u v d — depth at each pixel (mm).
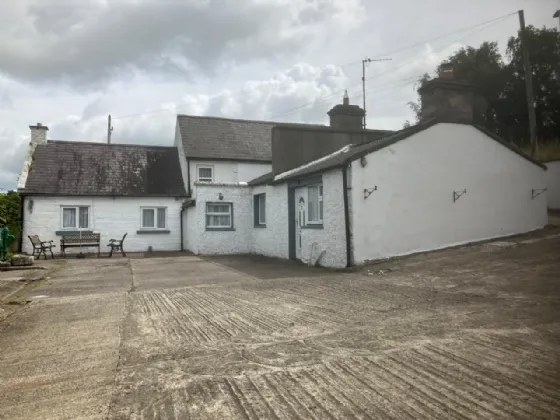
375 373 4262
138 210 22781
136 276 12594
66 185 21969
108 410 3707
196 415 3559
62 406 3834
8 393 4184
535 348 4703
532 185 14016
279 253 16781
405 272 10312
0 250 15383
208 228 19656
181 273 13062
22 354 5395
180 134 25391
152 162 25156
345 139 18234
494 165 13500
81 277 12625
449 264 10484
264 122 28281
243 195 20203
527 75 21422
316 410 3555
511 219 13602
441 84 13016
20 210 21703
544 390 3727
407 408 3520
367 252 11875
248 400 3793
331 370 4398
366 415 3434
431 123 12703
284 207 16344
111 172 23578
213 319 6797
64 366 4879
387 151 12156
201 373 4469
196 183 19625
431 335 5359
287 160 17422
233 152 24844
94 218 22109
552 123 23703
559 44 23141
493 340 5027
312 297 8273
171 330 6230
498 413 3367
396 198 12211
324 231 13164
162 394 3992
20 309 8148
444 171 12828
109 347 5512
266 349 5160
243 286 10016
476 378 4023
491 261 10180
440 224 12656
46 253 20984
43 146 23734
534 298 6855
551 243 11273
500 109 24766
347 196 11875
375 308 7016
